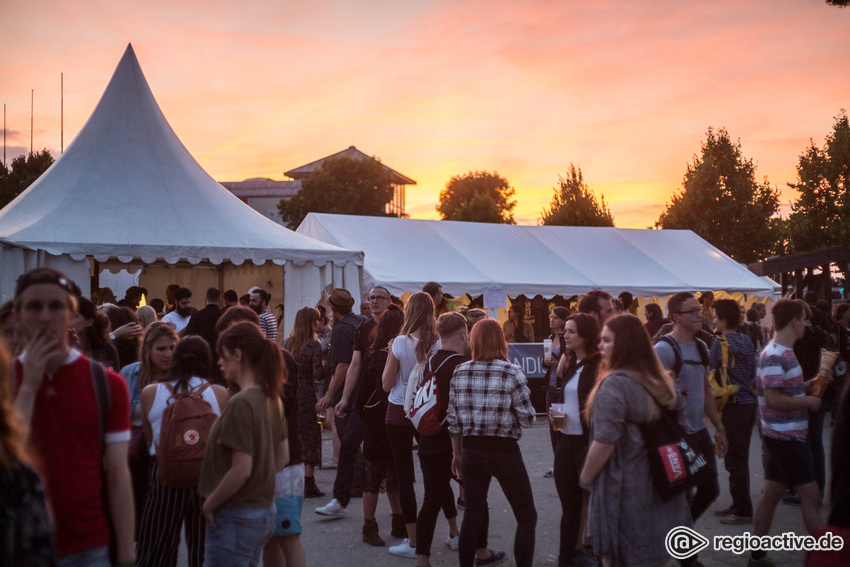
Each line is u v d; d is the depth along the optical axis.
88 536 2.50
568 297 15.10
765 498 4.71
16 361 2.52
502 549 5.36
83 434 2.52
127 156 12.66
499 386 4.35
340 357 6.62
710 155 35.69
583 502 4.89
